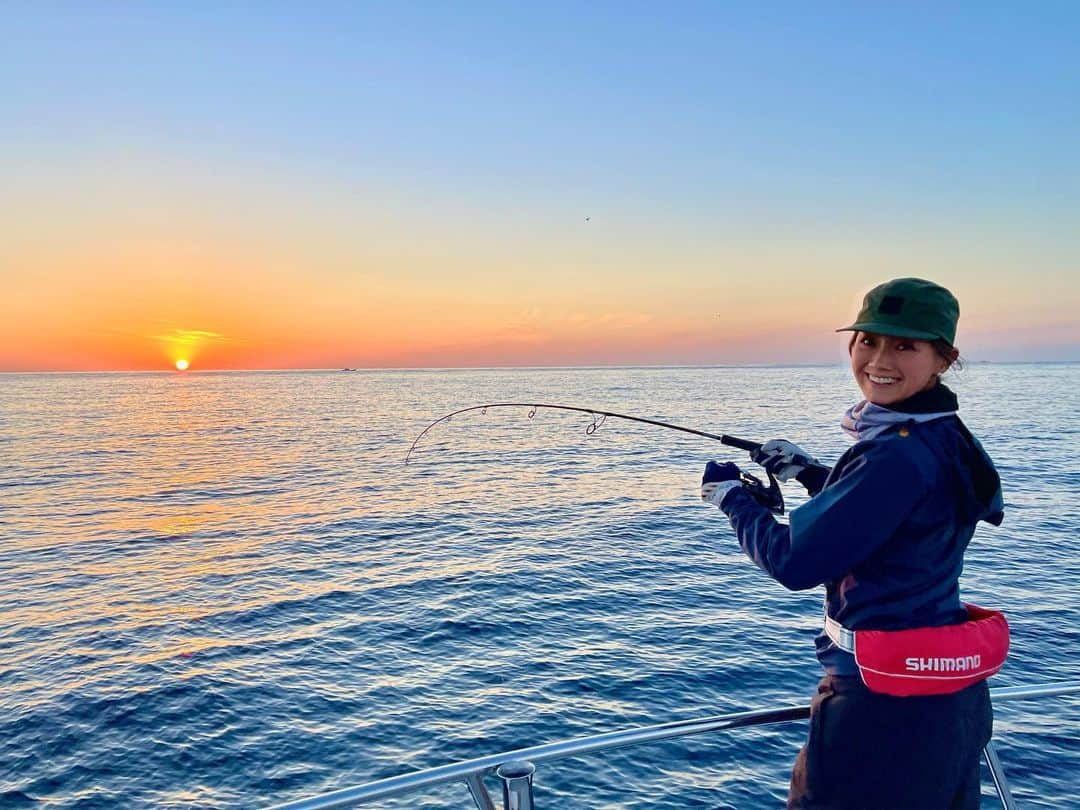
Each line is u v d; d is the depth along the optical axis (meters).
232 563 18.78
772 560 1.91
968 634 1.83
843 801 1.90
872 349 1.91
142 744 9.16
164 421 83.12
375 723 9.59
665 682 10.58
